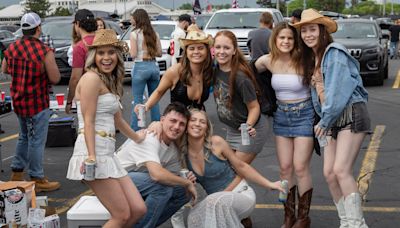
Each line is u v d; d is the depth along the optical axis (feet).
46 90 20.74
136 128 28.66
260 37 30.17
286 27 15.84
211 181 15.48
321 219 18.19
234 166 15.48
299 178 16.67
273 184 15.21
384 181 22.18
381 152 26.89
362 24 54.13
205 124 14.97
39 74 20.27
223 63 15.78
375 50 49.98
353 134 15.01
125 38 53.72
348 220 15.16
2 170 24.25
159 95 17.01
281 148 16.75
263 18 30.60
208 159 15.24
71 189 21.70
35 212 15.14
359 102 15.02
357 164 24.72
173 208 15.48
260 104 16.28
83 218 14.25
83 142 13.47
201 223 14.44
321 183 21.98
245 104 16.11
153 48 28.76
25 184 15.94
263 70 16.58
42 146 20.99
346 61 14.84
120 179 13.89
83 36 21.84
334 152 15.51
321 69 15.06
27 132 21.08
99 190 13.58
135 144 14.89
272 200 20.13
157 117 29.55
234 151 16.65
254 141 16.35
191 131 14.88
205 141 15.21
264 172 23.93
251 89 15.76
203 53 15.87
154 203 14.73
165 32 56.03
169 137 14.84
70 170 13.52
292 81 16.08
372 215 18.45
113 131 13.76
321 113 15.38
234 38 15.71
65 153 27.55
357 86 15.03
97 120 13.46
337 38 52.08
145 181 14.74
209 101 42.34
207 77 16.15
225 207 14.38
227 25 51.98
